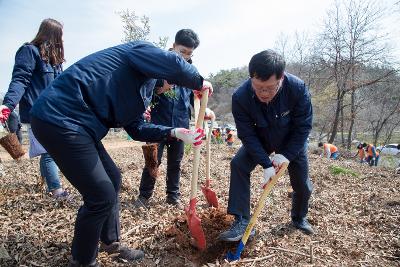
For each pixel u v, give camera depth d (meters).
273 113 2.85
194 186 2.79
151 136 2.69
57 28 3.77
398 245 3.18
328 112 22.66
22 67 3.58
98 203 2.25
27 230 3.13
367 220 3.80
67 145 2.13
